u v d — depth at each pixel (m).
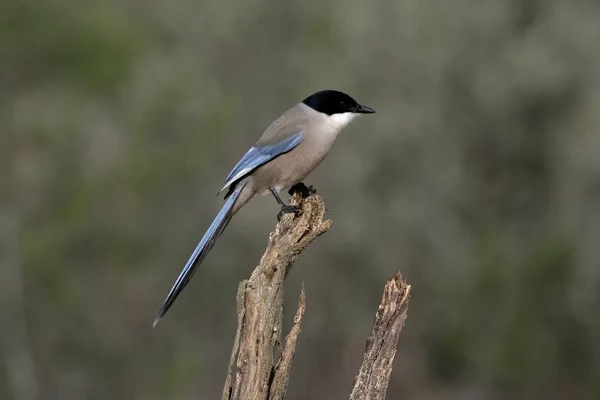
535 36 19.78
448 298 19.39
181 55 19.66
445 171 19.80
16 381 17.23
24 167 17.72
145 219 18.34
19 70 18.05
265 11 20.30
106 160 18.28
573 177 19.47
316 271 19.28
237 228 18.56
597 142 19.08
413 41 19.72
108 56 18.30
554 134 19.72
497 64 19.69
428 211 19.73
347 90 19.53
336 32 19.98
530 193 20.38
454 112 20.06
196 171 18.70
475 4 19.95
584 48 19.34
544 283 19.12
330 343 19.19
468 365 19.34
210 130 18.86
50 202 17.88
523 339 18.98
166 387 17.86
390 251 19.45
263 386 5.65
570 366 19.00
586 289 18.91
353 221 19.12
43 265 17.47
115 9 19.28
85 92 18.27
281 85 20.12
